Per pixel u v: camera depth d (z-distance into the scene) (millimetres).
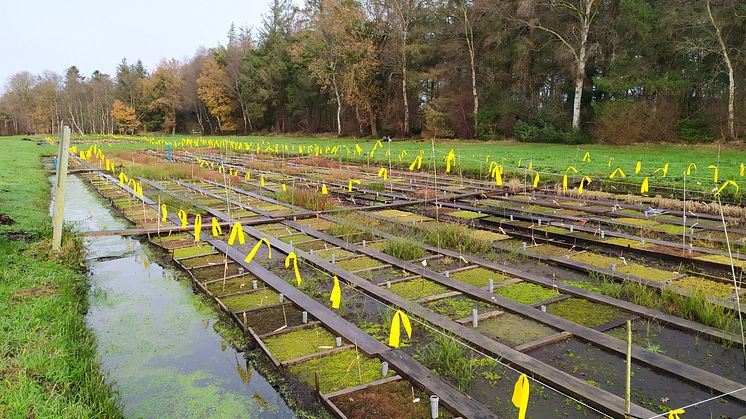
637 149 22391
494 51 29688
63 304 5336
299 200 11578
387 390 3850
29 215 9797
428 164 18328
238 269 6891
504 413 3551
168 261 7449
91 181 16672
